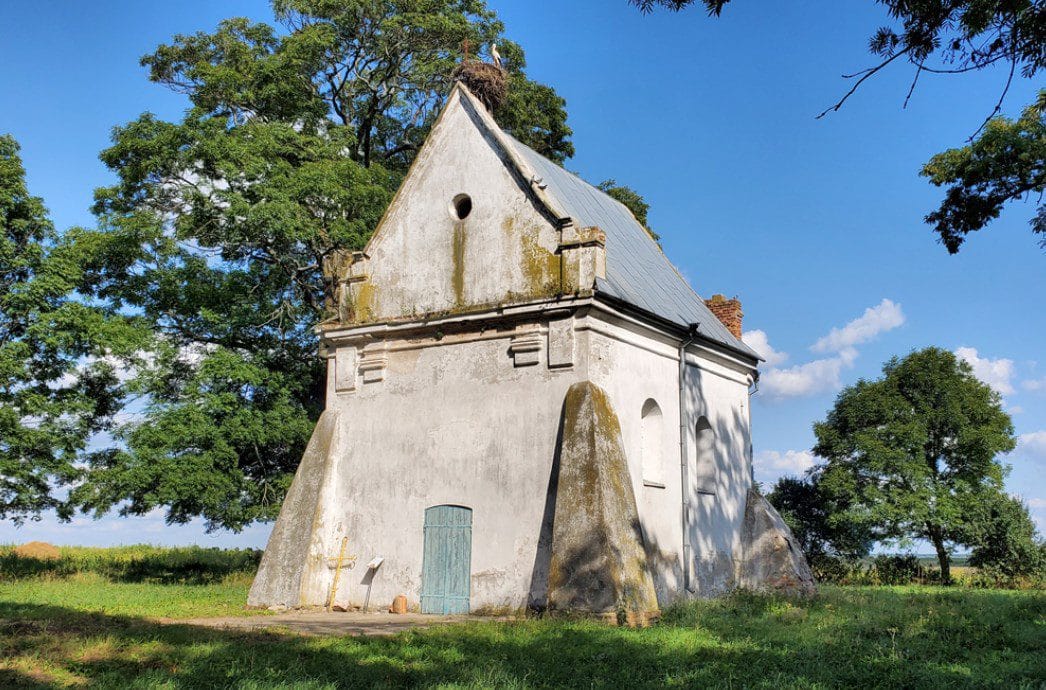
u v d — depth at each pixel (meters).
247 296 31.48
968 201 20.45
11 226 27.80
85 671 11.17
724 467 26.09
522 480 20.28
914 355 42.12
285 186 29.38
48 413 26.91
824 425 43.31
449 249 22.69
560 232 21.11
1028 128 20.20
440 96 35.81
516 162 22.00
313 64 33.44
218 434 28.08
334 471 22.98
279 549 22.17
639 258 26.92
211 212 29.53
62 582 25.77
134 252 29.41
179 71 35.19
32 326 26.36
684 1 12.80
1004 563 38.97
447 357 22.06
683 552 22.86
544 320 20.77
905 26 13.28
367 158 37.25
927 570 41.84
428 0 34.53
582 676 12.26
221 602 21.98
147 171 29.56
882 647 14.53
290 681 11.23
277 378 29.98
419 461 21.86
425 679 11.67
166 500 26.80
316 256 31.17
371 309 23.55
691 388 24.80
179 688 10.53
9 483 26.09
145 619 16.05
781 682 11.84
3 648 11.85
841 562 42.28
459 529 20.89
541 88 41.25
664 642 15.09
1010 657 13.96
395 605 20.91
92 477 27.16
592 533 18.17
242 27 34.38
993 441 40.16
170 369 30.33
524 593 19.66
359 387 23.30
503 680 11.77
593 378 20.16
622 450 19.83
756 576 25.84
